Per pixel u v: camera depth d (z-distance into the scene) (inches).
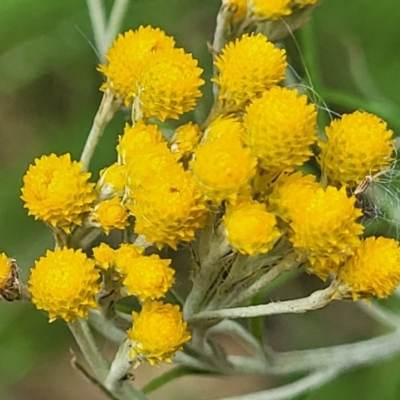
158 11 11.9
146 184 7.2
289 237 7.3
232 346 13.3
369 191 8.4
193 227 7.3
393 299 9.5
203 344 8.1
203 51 11.9
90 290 7.4
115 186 7.6
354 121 7.3
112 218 7.5
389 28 11.4
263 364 8.7
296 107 7.2
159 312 7.5
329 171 7.4
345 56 11.6
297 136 7.2
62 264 7.4
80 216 7.6
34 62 12.2
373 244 7.3
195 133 7.6
